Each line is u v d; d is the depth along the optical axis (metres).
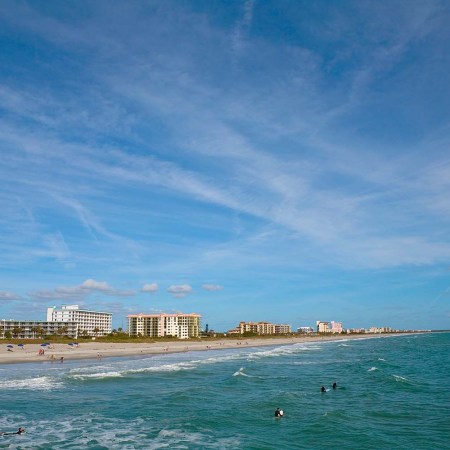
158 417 33.62
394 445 26.53
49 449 25.88
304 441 27.52
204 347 147.75
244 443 27.08
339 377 58.09
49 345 123.50
